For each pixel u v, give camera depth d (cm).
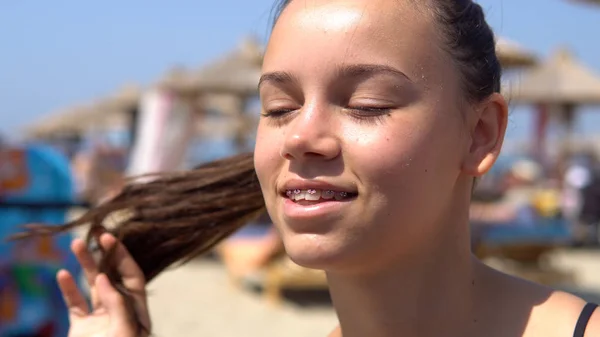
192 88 1205
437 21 134
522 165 1831
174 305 765
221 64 1248
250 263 805
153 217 180
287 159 131
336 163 127
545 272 834
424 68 130
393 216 126
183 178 182
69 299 180
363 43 128
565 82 1460
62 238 321
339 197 127
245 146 1482
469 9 142
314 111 128
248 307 759
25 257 315
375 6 130
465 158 139
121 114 2606
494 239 808
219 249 913
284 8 142
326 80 129
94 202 322
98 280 177
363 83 128
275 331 664
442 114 131
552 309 137
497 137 142
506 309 142
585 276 931
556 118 1769
